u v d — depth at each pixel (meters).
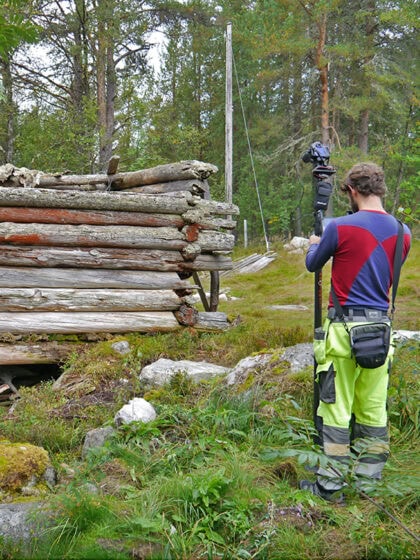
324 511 2.88
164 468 3.38
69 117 18.92
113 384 5.70
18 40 2.46
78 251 6.85
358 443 2.94
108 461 3.49
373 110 22.00
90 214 6.98
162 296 7.21
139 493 3.02
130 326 6.93
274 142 25.91
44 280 6.68
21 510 2.83
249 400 4.25
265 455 2.89
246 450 3.62
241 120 26.38
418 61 20.66
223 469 3.05
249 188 25.30
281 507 2.88
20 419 4.77
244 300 11.88
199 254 7.62
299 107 25.17
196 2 22.47
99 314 6.82
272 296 12.24
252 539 2.67
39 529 2.72
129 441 3.80
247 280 15.25
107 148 19.84
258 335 6.86
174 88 27.23
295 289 12.81
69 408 5.07
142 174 8.28
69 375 5.93
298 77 22.45
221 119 26.47
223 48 26.17
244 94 25.83
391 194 18.97
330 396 3.00
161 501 2.90
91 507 2.78
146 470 3.37
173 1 21.62
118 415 4.12
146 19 21.58
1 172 7.34
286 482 3.20
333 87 23.66
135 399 4.37
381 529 2.63
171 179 7.97
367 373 3.05
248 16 19.78
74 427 4.66
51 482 3.31
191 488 2.94
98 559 2.52
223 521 2.79
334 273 3.05
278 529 2.71
